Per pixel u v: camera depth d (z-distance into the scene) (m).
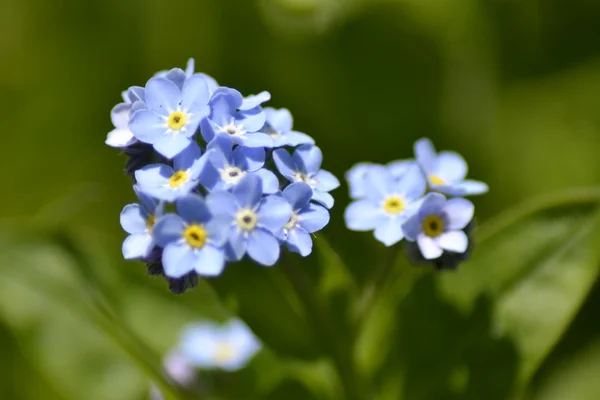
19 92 0.31
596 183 0.29
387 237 0.19
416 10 0.30
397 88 0.30
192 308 0.25
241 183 0.18
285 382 0.22
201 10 0.30
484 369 0.22
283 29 0.30
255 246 0.18
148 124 0.18
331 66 0.30
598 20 0.32
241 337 0.23
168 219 0.18
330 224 0.28
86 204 0.30
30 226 0.25
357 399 0.21
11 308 0.25
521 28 0.32
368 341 0.22
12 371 0.25
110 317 0.24
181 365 0.23
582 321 0.27
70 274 0.25
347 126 0.30
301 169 0.19
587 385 0.26
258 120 0.18
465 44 0.31
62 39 0.31
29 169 0.31
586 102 0.31
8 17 0.31
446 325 0.22
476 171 0.30
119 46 0.31
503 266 0.22
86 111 0.31
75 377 0.25
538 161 0.30
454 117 0.31
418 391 0.22
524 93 0.32
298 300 0.21
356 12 0.30
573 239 0.21
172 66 0.31
